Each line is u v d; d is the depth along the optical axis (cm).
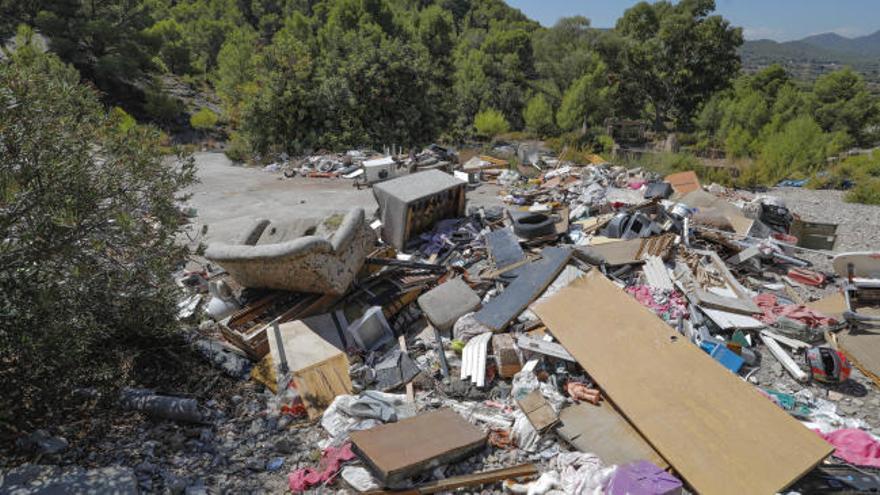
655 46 5075
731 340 638
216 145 3080
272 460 484
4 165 441
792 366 596
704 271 790
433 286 790
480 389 583
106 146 530
